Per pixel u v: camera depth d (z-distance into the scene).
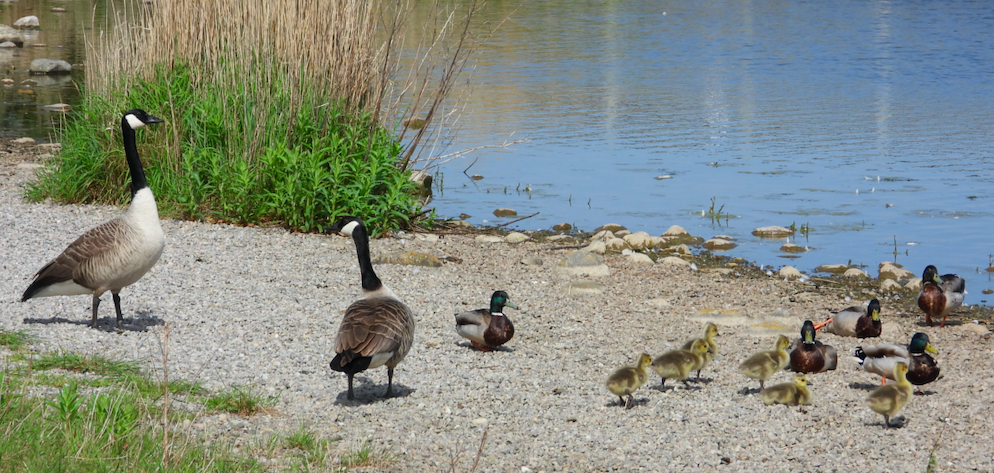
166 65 17.16
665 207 20.16
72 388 6.95
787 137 27.00
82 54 41.28
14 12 56.25
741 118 29.72
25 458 5.81
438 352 10.43
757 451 7.84
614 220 19.17
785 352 10.05
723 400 9.27
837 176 22.64
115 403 6.92
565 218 19.31
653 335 11.70
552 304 13.05
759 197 20.89
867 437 8.30
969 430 8.53
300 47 16.72
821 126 28.47
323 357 9.81
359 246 8.79
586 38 49.38
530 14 59.53
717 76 37.97
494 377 9.61
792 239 17.84
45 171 17.89
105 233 9.60
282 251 14.63
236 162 16.34
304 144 16.75
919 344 9.62
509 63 39.78
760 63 41.81
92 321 9.93
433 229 17.81
